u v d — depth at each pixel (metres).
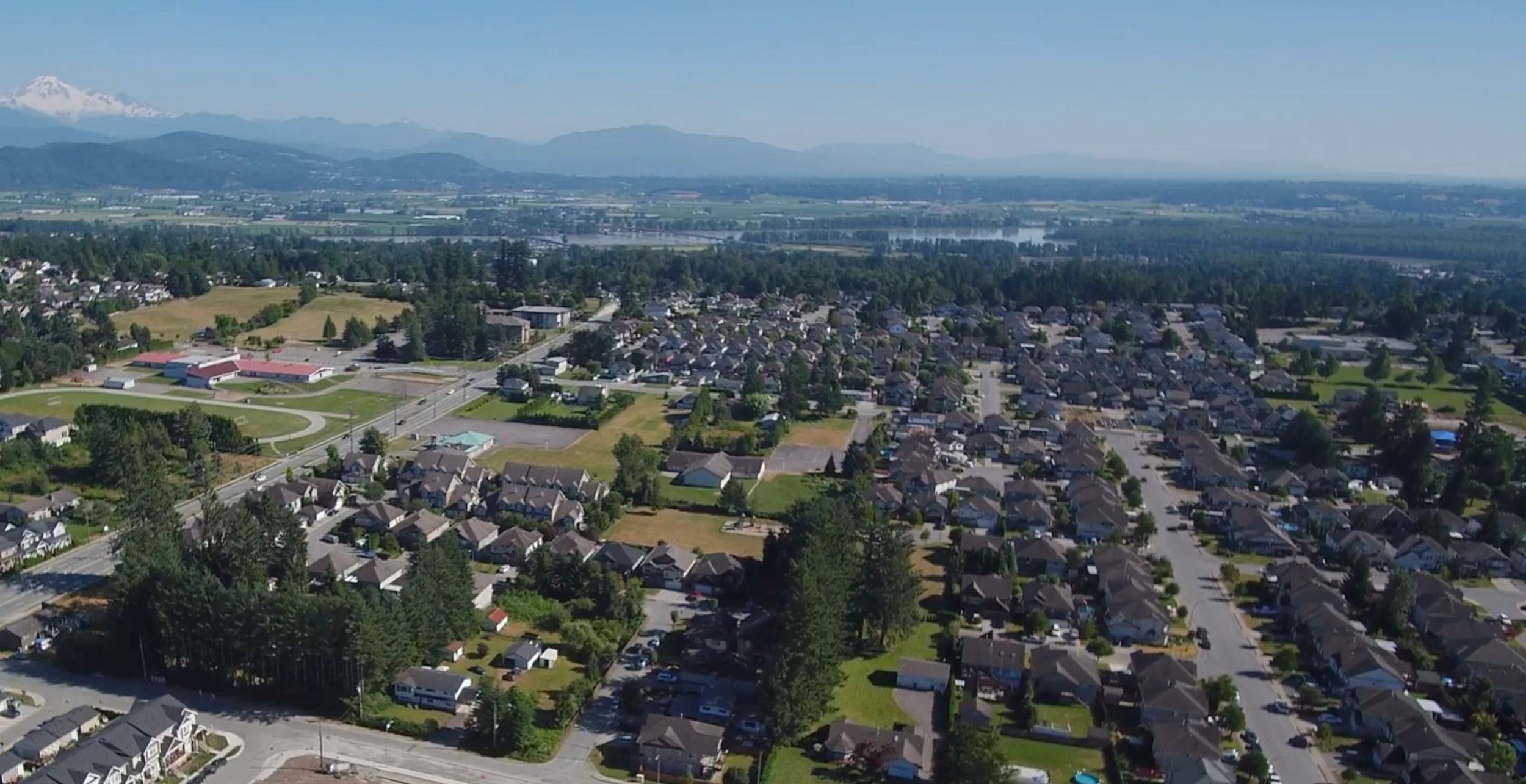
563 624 97.00
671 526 126.94
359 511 124.88
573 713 81.81
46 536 111.81
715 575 108.00
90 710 78.56
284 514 105.75
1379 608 102.62
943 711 86.12
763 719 81.25
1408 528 126.88
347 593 87.12
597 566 105.12
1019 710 85.31
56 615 95.44
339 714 81.88
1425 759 76.94
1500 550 122.31
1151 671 87.69
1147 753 80.06
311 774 73.62
